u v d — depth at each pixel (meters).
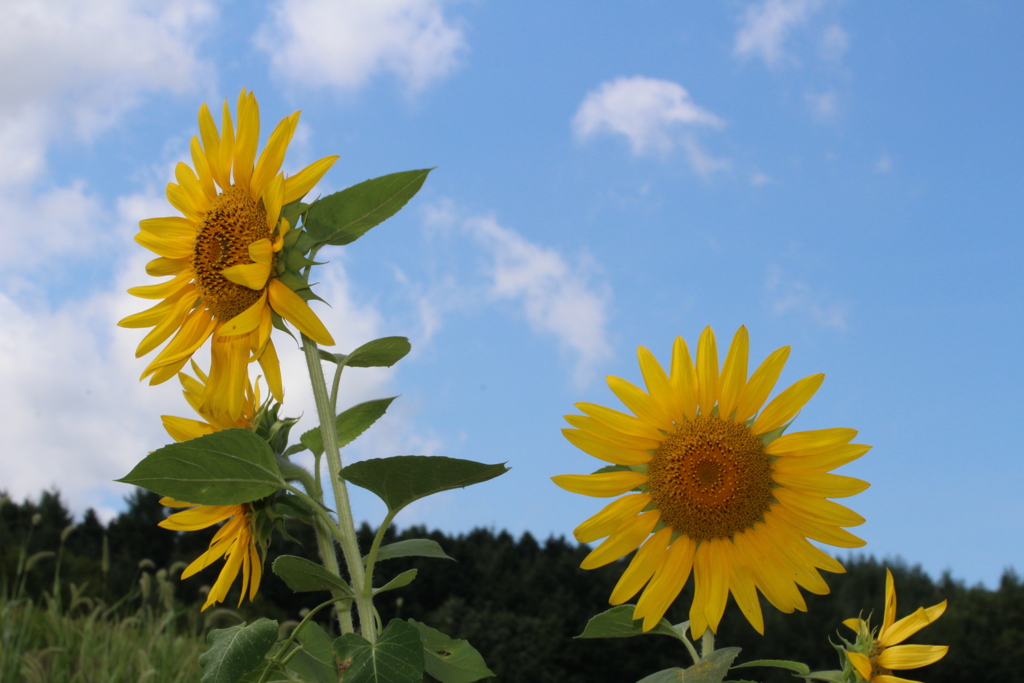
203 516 1.14
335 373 1.08
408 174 1.05
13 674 3.34
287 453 1.13
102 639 4.03
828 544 1.09
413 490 1.00
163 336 1.15
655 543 1.11
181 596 7.62
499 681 8.88
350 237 1.07
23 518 7.59
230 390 1.11
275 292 1.06
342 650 0.97
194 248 1.14
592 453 1.10
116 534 8.76
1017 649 7.53
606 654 9.04
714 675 1.02
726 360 1.11
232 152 1.13
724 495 1.09
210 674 0.98
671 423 1.11
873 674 1.14
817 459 1.09
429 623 9.38
